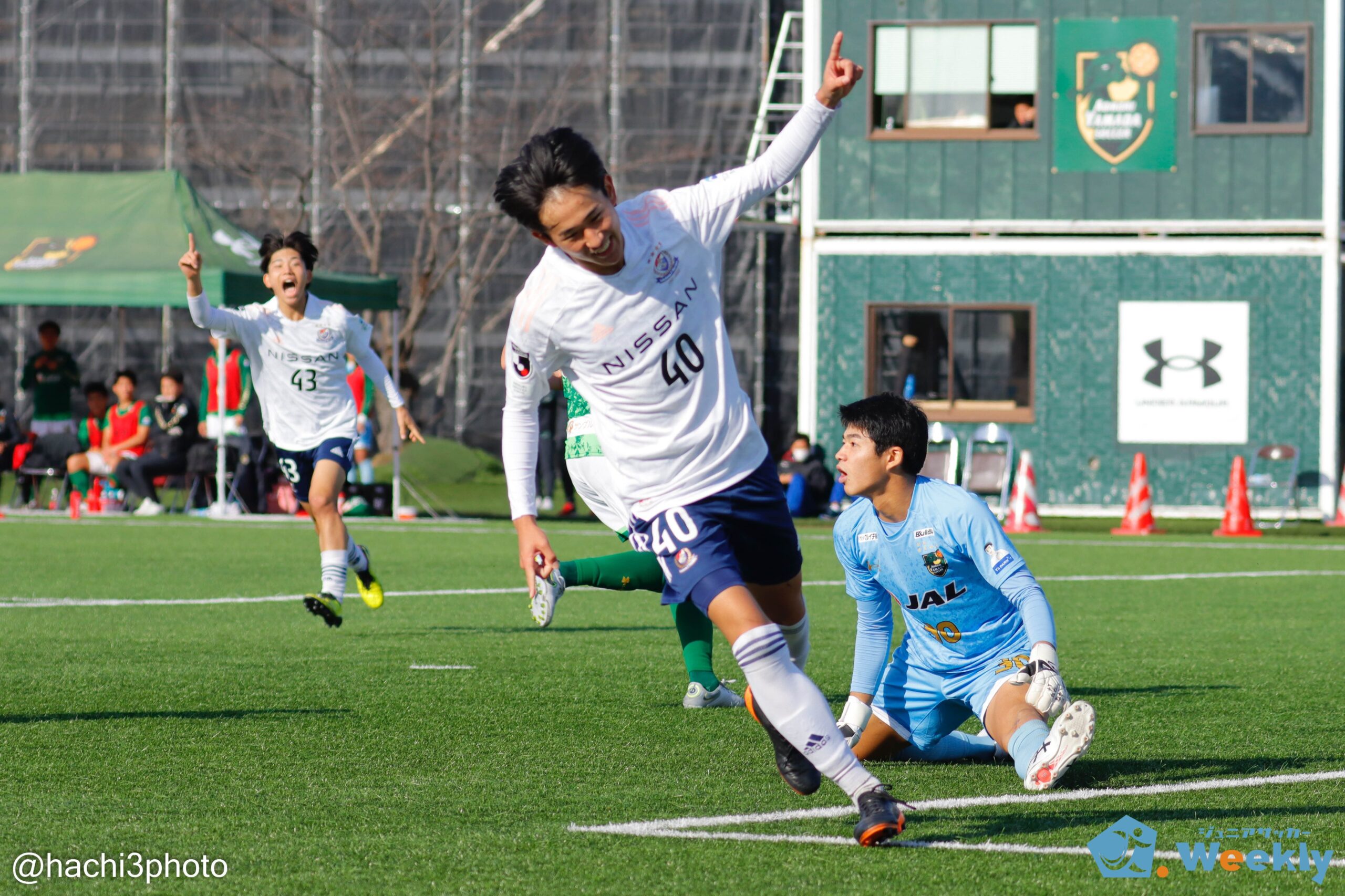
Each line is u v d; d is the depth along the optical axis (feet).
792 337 354.74
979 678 57.47
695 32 364.58
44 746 63.82
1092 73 265.13
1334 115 260.42
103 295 215.51
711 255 51.06
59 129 383.86
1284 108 262.26
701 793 55.47
